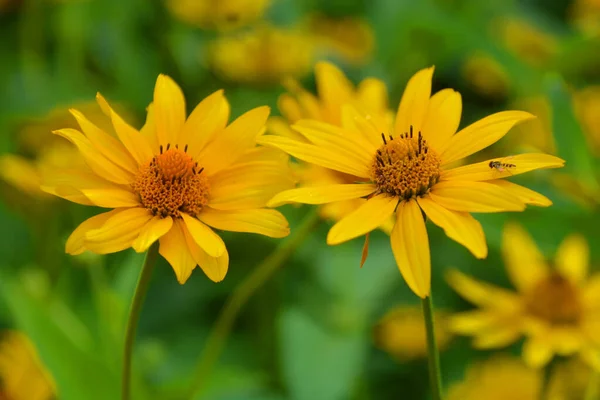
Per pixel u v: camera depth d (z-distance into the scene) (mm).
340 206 581
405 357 720
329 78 594
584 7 991
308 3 1047
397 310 738
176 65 858
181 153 531
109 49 893
